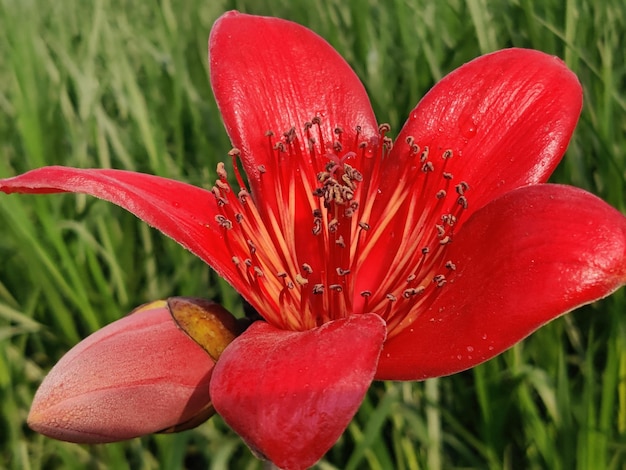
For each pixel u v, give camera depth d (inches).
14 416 12.2
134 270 14.9
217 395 6.0
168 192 8.0
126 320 8.3
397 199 8.6
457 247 7.6
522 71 8.7
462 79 8.9
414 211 8.5
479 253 7.2
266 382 6.0
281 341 6.6
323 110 9.3
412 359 7.1
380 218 8.6
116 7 22.0
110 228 14.8
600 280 6.3
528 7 12.6
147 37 19.9
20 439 12.4
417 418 11.3
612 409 11.0
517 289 6.6
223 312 8.0
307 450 5.5
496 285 6.8
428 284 7.6
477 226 7.4
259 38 9.3
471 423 12.6
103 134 14.9
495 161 8.4
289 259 8.4
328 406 5.6
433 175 8.5
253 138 8.8
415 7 14.7
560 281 6.3
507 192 7.3
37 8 20.3
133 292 14.2
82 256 13.7
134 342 8.0
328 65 9.5
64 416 7.8
